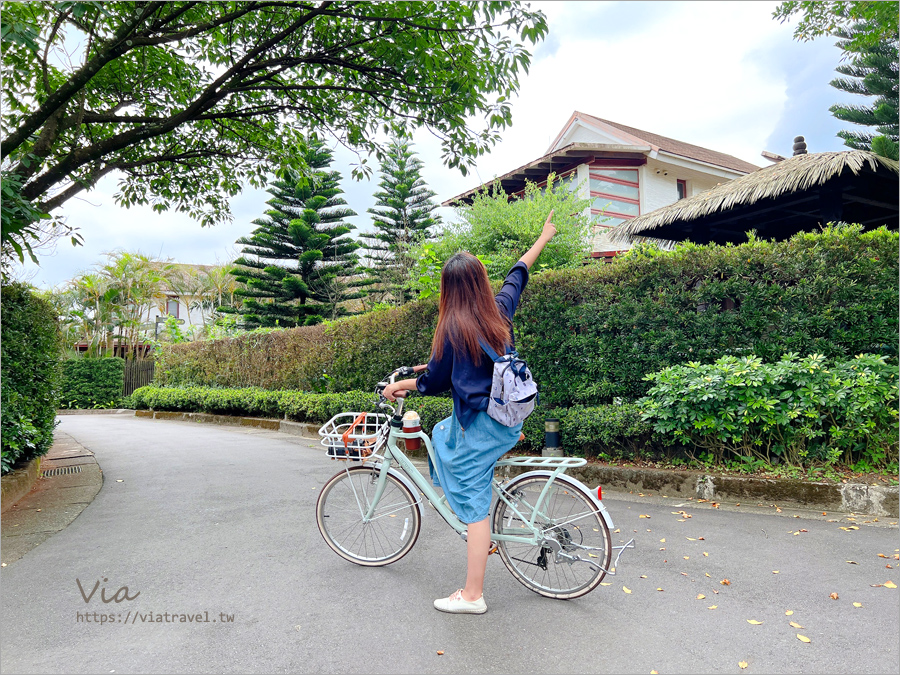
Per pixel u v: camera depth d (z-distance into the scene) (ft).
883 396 13.80
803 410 14.35
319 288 78.89
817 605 8.55
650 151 48.14
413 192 84.12
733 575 9.78
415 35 18.88
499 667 7.09
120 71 22.24
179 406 51.24
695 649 7.41
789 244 15.99
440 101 20.39
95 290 83.71
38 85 20.57
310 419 33.63
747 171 60.08
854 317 15.02
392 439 10.32
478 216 38.37
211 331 68.69
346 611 8.73
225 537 12.53
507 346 8.54
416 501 10.25
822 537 11.52
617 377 18.28
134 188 25.68
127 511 15.05
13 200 12.93
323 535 11.12
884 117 45.73
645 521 13.12
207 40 22.13
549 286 19.99
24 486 17.20
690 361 16.89
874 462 14.28
